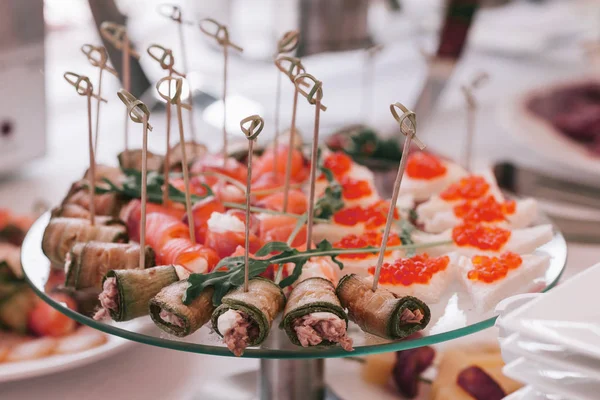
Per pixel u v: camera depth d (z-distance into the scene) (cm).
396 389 63
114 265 55
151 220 59
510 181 97
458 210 65
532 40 157
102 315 52
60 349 68
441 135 119
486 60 152
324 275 53
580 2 166
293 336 49
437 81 113
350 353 48
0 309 68
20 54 89
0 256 70
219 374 68
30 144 96
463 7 104
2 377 63
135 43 107
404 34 129
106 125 118
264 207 63
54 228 58
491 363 59
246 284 49
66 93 128
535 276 56
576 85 119
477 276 54
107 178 66
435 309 53
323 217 63
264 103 123
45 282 56
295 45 64
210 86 123
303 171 71
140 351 70
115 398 64
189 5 116
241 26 113
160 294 50
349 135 87
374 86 134
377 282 51
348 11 96
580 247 82
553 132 107
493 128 122
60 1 117
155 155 70
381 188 72
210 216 59
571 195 94
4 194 94
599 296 44
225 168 68
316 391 63
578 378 43
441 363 61
